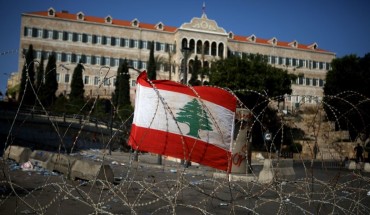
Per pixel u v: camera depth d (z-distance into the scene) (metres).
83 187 10.64
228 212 8.21
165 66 91.81
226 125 11.33
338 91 52.19
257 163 28.78
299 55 102.06
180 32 90.00
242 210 8.49
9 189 9.94
